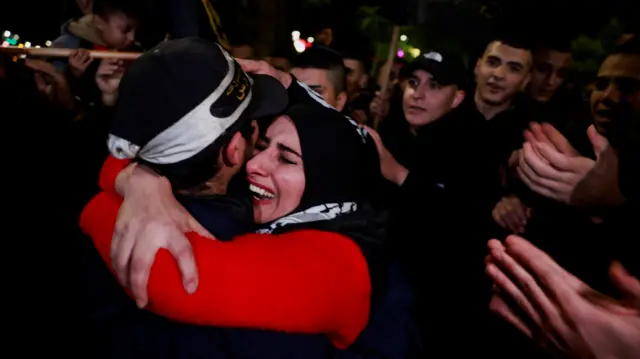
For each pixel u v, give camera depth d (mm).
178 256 825
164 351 880
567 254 1253
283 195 1054
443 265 1633
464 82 2174
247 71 1329
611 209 1222
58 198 1808
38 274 1558
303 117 1061
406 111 2184
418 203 1725
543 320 932
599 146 1249
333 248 940
